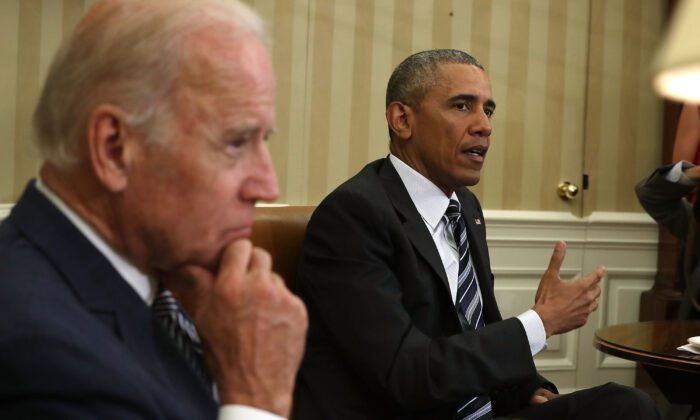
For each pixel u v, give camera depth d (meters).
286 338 0.80
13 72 2.79
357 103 3.37
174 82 0.77
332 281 1.58
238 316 0.79
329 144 3.34
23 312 0.70
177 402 0.77
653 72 0.57
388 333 1.51
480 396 1.64
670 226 2.92
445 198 1.78
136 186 0.78
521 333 1.53
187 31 0.77
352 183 1.70
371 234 1.61
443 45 3.48
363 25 3.36
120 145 0.77
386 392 1.49
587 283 1.61
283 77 3.26
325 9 3.31
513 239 3.59
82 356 0.70
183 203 0.79
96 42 0.77
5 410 0.67
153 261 0.83
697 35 0.53
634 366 3.75
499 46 3.56
